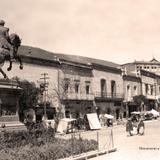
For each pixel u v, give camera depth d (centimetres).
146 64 7944
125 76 6178
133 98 6353
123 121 5497
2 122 1589
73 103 4625
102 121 4734
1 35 1620
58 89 4359
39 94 3834
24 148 1450
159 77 7756
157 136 2878
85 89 4969
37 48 4644
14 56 1659
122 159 1517
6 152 1372
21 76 3806
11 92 1648
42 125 1908
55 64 4344
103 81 5481
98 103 5259
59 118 4162
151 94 7275
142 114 5850
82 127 4112
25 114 3547
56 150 1493
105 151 1742
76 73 4766
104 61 6025
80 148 1644
